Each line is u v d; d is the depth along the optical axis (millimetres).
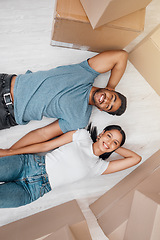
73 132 1789
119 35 1657
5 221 1885
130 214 1418
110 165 1817
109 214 1675
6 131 1875
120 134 1729
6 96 1628
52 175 1706
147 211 1284
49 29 1949
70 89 1692
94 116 2010
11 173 1643
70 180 1729
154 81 1960
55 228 1452
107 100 1706
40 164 1707
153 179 1577
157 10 2035
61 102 1680
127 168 1928
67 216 1625
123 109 1793
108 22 1510
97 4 1356
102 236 1975
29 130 1911
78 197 1997
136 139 2061
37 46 1942
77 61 2000
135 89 2062
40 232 1468
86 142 1796
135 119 2061
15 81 1647
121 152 1862
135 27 1563
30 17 1923
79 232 1504
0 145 1858
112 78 1864
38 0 1926
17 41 1911
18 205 1643
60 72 1697
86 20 1523
